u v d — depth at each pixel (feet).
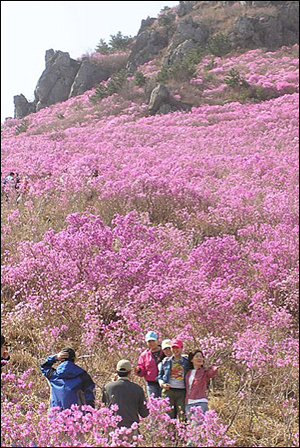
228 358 27.91
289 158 73.46
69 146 99.04
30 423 19.86
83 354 26.91
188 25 195.93
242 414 24.40
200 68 172.14
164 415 18.79
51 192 56.44
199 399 21.20
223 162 75.10
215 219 49.21
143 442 17.54
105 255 34.19
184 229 49.39
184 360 21.91
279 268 36.19
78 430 17.58
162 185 55.01
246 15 189.88
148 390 22.62
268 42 187.42
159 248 36.52
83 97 187.62
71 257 34.06
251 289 35.06
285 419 23.85
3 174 69.56
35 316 30.14
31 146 102.99
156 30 210.59
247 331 26.25
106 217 50.31
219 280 32.17
